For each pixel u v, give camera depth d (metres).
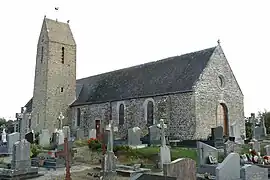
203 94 25.73
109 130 14.34
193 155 18.77
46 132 26.45
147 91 29.16
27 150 14.95
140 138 24.61
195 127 24.66
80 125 36.16
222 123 27.16
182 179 10.77
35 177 14.50
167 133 26.38
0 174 14.18
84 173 15.55
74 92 38.78
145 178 9.03
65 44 38.88
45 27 38.56
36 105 37.94
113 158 12.87
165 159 16.09
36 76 39.00
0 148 22.23
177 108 26.11
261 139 27.75
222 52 28.47
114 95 32.78
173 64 30.61
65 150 10.52
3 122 58.22
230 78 28.58
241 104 29.14
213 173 14.13
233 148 18.88
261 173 12.41
